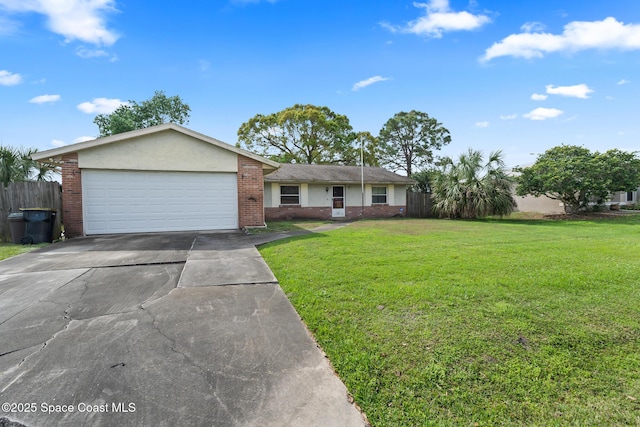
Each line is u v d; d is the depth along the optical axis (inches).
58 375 77.4
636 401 70.6
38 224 290.4
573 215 629.3
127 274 173.5
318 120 1027.3
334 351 90.7
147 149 355.9
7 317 113.7
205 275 171.6
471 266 190.7
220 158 382.0
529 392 73.8
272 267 192.1
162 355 87.5
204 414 63.9
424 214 727.7
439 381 77.4
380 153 1350.9
